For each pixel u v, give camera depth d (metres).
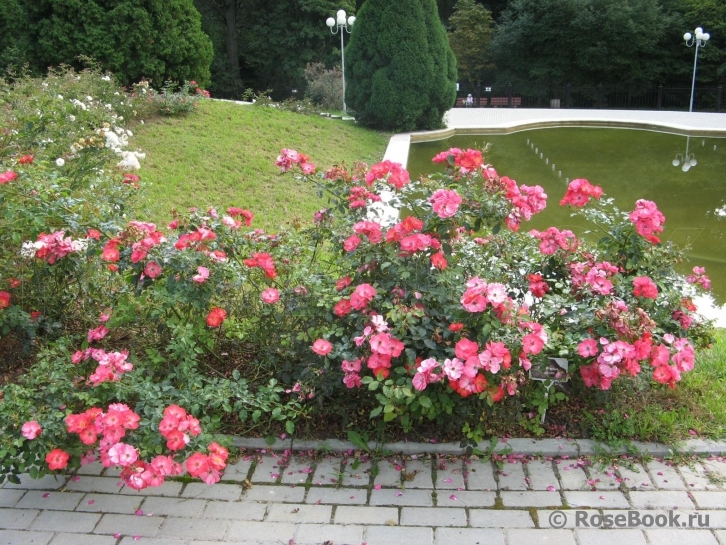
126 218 3.31
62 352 2.57
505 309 2.27
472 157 2.67
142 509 2.23
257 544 2.06
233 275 2.70
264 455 2.53
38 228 2.80
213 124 8.49
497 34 21.89
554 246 2.78
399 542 2.07
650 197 7.66
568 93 19.12
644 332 2.32
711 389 2.85
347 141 9.54
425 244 2.36
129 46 10.84
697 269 3.03
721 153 10.23
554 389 2.60
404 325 2.29
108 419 2.03
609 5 19.55
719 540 2.06
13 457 2.18
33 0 10.62
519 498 2.27
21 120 3.99
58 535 2.11
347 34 19.39
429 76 11.07
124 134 6.95
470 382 2.19
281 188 6.64
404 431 2.56
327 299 2.58
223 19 20.42
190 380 2.44
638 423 2.57
